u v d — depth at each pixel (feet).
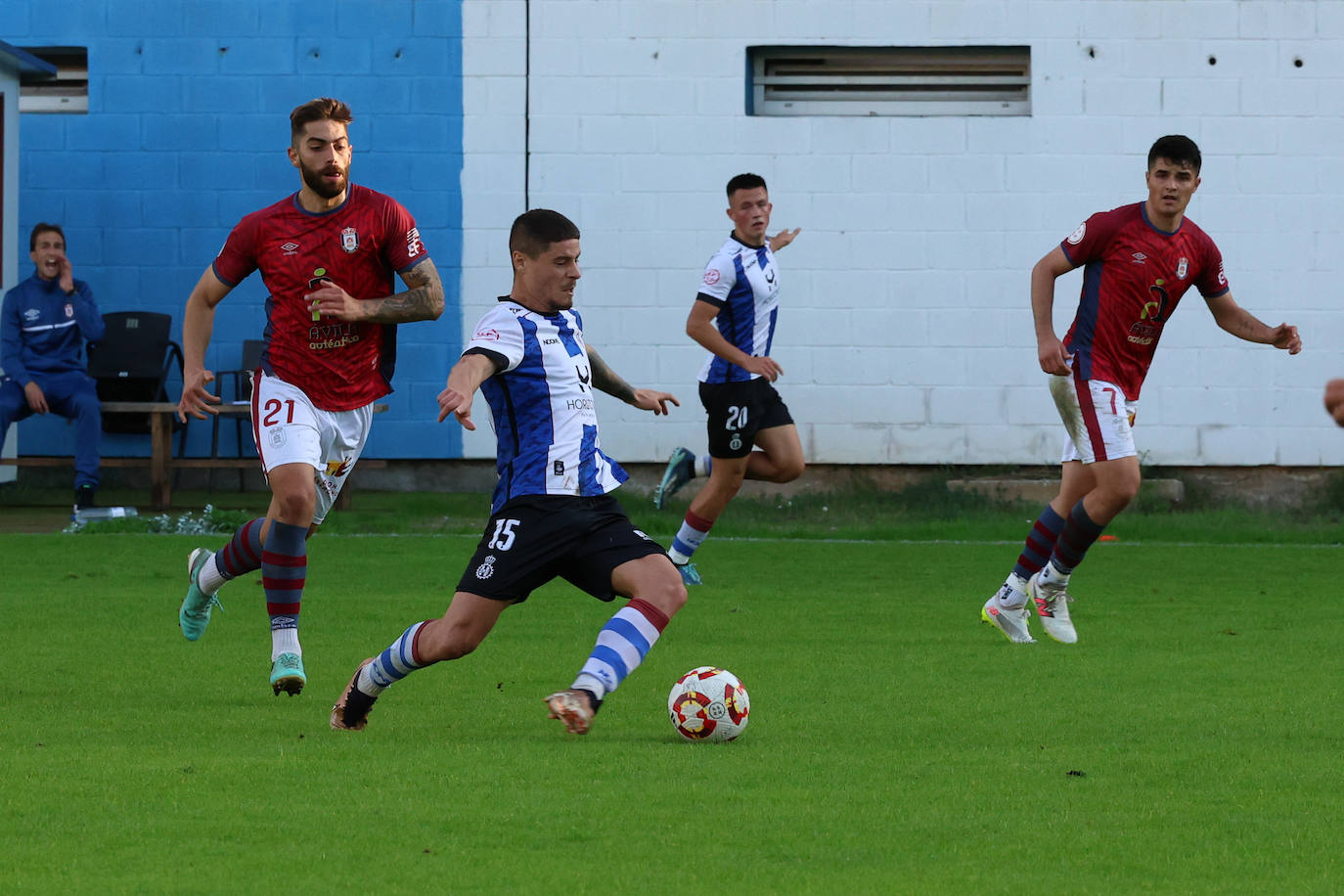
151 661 78.54
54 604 99.14
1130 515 154.81
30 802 48.34
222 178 172.96
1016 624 86.17
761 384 112.68
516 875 40.63
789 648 83.82
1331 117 164.86
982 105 169.68
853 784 51.31
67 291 150.30
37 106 177.17
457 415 55.26
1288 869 41.63
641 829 45.50
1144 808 48.26
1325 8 164.45
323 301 65.98
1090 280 87.04
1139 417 167.43
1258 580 115.34
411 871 40.98
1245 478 166.71
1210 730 61.31
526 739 59.26
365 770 53.21
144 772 52.65
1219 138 165.89
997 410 168.25
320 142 67.82
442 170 171.12
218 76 172.24
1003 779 52.26
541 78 169.89
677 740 59.41
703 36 168.66
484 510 159.43
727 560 127.34
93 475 149.79
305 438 69.72
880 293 168.35
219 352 173.88
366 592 105.50
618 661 55.52
